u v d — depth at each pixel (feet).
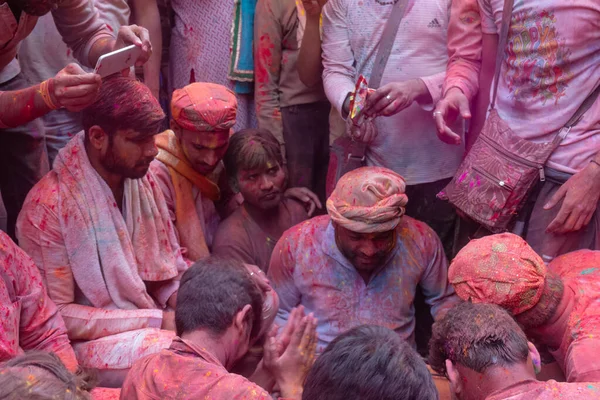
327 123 12.03
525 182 8.76
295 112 11.68
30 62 10.64
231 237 9.77
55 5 8.39
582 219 8.40
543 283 6.91
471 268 7.10
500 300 6.94
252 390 5.67
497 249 7.09
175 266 9.12
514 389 5.65
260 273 7.64
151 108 8.08
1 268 7.25
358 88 9.62
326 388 5.11
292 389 6.95
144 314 8.47
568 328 6.85
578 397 5.53
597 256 7.98
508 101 9.04
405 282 8.72
